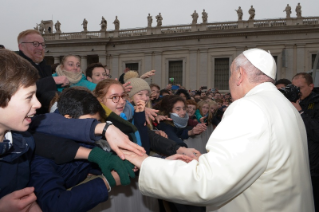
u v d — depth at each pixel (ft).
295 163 4.51
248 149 4.06
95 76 11.32
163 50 86.33
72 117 5.03
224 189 4.00
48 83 7.73
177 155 6.09
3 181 3.82
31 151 4.30
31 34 9.19
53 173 4.45
